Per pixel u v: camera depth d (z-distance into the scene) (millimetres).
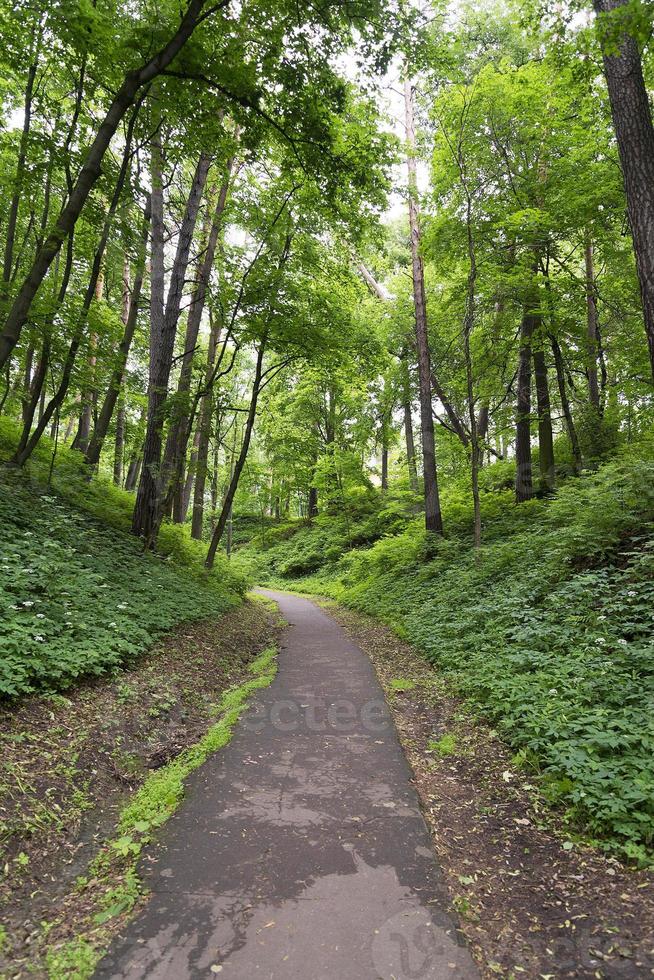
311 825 3344
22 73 8953
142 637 6211
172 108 8836
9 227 10742
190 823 3367
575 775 3398
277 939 2363
